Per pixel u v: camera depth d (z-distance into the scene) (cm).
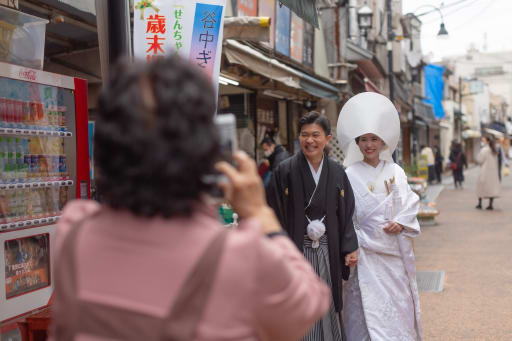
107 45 334
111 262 113
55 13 499
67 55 642
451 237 969
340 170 338
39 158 353
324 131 332
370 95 372
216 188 121
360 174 371
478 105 5403
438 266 731
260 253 114
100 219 118
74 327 112
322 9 1209
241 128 964
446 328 475
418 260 775
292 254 129
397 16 2244
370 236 359
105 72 335
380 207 358
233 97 972
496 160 1401
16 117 334
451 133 4141
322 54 1172
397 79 2183
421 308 538
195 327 107
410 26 2664
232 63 619
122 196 110
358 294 359
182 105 108
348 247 330
